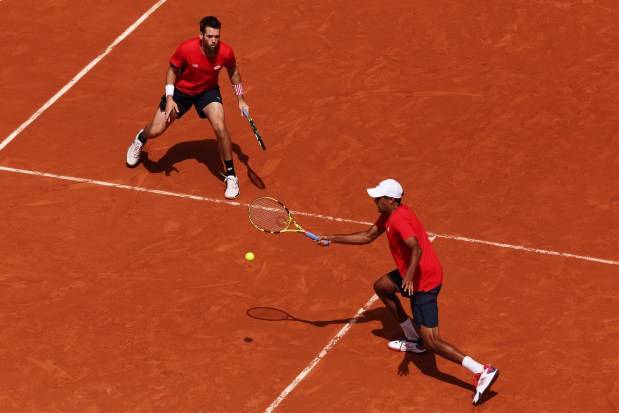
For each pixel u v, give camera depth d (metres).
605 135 47.72
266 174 45.91
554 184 44.88
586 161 46.19
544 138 47.72
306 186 45.16
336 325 37.75
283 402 34.53
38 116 49.91
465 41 54.44
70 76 52.78
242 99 43.88
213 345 36.91
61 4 58.47
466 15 56.28
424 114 49.38
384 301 35.62
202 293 39.28
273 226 42.75
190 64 42.91
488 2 57.28
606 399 34.25
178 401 34.62
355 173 45.84
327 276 40.03
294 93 51.09
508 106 49.75
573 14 56.06
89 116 49.91
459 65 52.72
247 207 43.94
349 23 56.03
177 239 42.25
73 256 41.38
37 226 43.06
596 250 41.06
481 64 52.72
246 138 48.19
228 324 37.88
